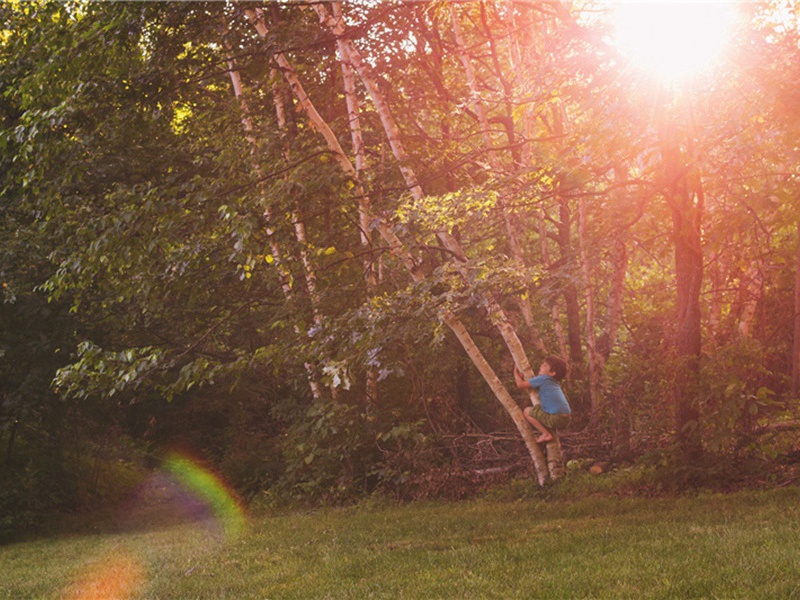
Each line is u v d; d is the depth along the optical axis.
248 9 11.78
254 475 19.27
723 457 11.33
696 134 10.65
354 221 13.98
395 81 15.92
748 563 5.89
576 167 11.10
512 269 10.90
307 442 16.05
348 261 14.45
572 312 21.33
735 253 12.23
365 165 14.91
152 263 12.18
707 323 16.98
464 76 19.05
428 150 15.37
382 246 13.84
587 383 18.48
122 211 11.58
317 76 17.08
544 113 17.31
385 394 16.17
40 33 11.91
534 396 13.99
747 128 10.24
